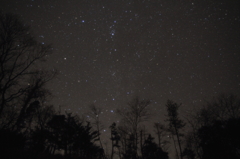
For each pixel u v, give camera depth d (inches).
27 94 598.9
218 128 569.3
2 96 522.0
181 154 854.5
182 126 908.6
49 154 673.6
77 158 734.5
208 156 553.0
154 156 870.4
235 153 509.0
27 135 654.5
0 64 515.5
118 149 1049.5
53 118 711.7
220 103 730.2
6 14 529.0
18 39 553.0
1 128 522.3
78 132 709.3
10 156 482.9
